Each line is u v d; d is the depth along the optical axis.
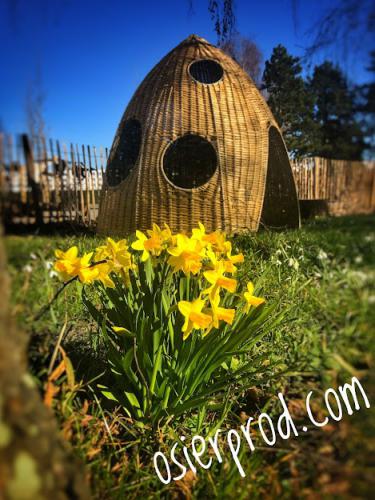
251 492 1.09
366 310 1.13
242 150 3.88
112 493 1.10
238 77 4.10
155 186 3.85
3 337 0.71
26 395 0.71
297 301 1.59
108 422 1.47
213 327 1.49
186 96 3.98
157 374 1.51
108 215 3.96
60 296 1.46
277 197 3.87
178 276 1.64
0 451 0.64
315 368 1.21
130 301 1.61
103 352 1.78
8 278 0.81
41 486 0.68
